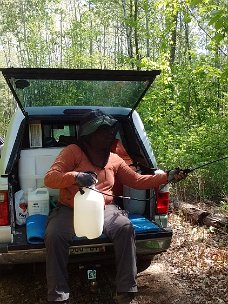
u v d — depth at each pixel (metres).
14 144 3.84
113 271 4.27
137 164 4.23
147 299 3.67
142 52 16.11
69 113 4.41
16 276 4.25
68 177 3.18
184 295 3.71
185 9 7.70
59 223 3.24
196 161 8.16
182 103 11.56
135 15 15.23
